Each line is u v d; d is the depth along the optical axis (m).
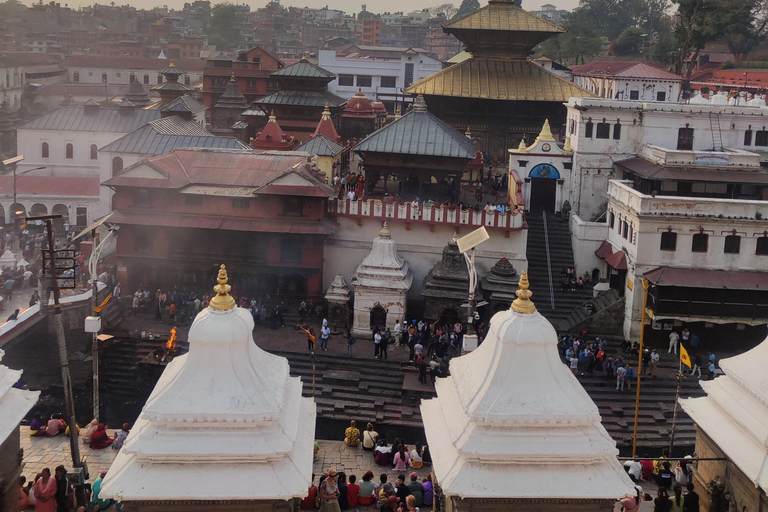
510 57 87.81
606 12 198.12
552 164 69.50
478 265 61.22
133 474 18.86
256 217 59.41
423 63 120.12
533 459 19.34
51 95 143.25
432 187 70.25
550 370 20.19
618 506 26.45
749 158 62.94
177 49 198.88
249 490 18.77
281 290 60.47
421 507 31.88
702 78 124.44
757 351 25.12
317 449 37.25
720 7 122.94
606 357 53.84
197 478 18.80
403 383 49.25
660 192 63.09
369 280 56.16
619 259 57.72
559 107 83.88
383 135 65.50
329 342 54.78
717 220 54.66
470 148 65.69
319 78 94.50
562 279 61.72
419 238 61.34
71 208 82.00
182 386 19.58
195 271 60.34
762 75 114.81
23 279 61.88
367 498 31.70
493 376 20.08
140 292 59.09
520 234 60.31
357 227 61.69
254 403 19.41
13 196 81.38
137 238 60.22
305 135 94.69
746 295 54.12
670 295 54.19
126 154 76.69
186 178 60.84
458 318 55.78
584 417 19.55
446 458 20.11
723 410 25.36
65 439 37.22
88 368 51.50
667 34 165.38
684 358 38.53
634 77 101.31
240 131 98.69
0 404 23.12
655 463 37.19
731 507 25.20
